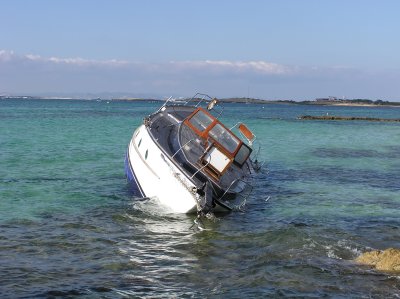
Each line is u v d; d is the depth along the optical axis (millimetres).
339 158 35031
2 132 44312
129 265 11922
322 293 10508
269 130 63469
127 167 20594
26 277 10906
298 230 14984
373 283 11039
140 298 10133
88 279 10977
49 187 20562
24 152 30688
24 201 17984
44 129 49656
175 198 16703
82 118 73938
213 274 11492
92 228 14883
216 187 16719
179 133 17812
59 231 14422
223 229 15273
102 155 30672
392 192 22297
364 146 44500
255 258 12602
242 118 93562
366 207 19047
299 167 29891
